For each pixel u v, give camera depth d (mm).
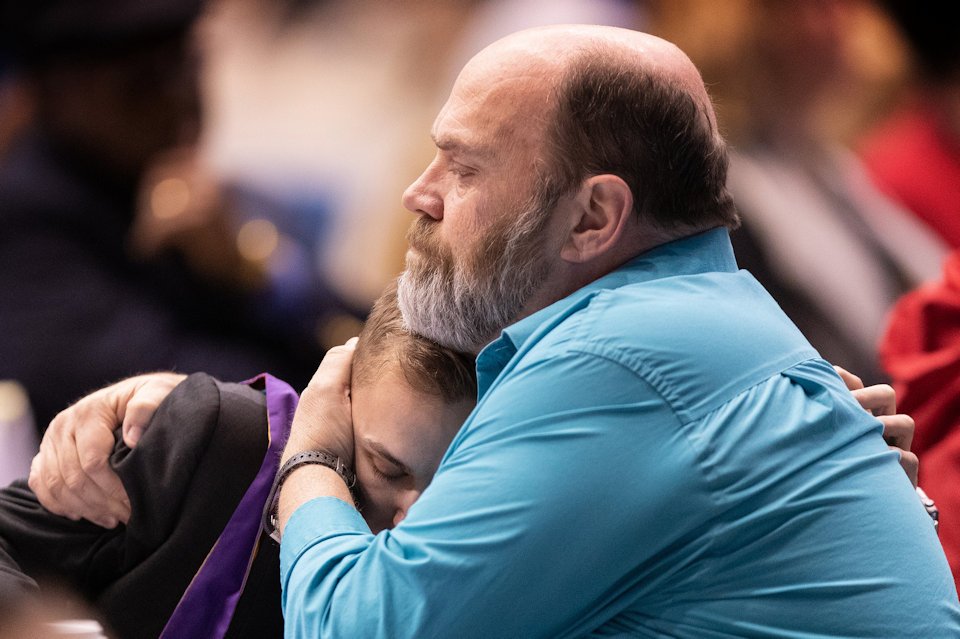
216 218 10133
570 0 13469
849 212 12414
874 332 12094
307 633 4793
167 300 9969
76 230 9633
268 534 5555
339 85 14812
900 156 12438
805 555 4719
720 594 4715
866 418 5133
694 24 12242
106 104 9594
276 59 14930
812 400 4980
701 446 4668
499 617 4605
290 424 5746
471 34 14469
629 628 4781
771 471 4730
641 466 4645
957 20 12180
